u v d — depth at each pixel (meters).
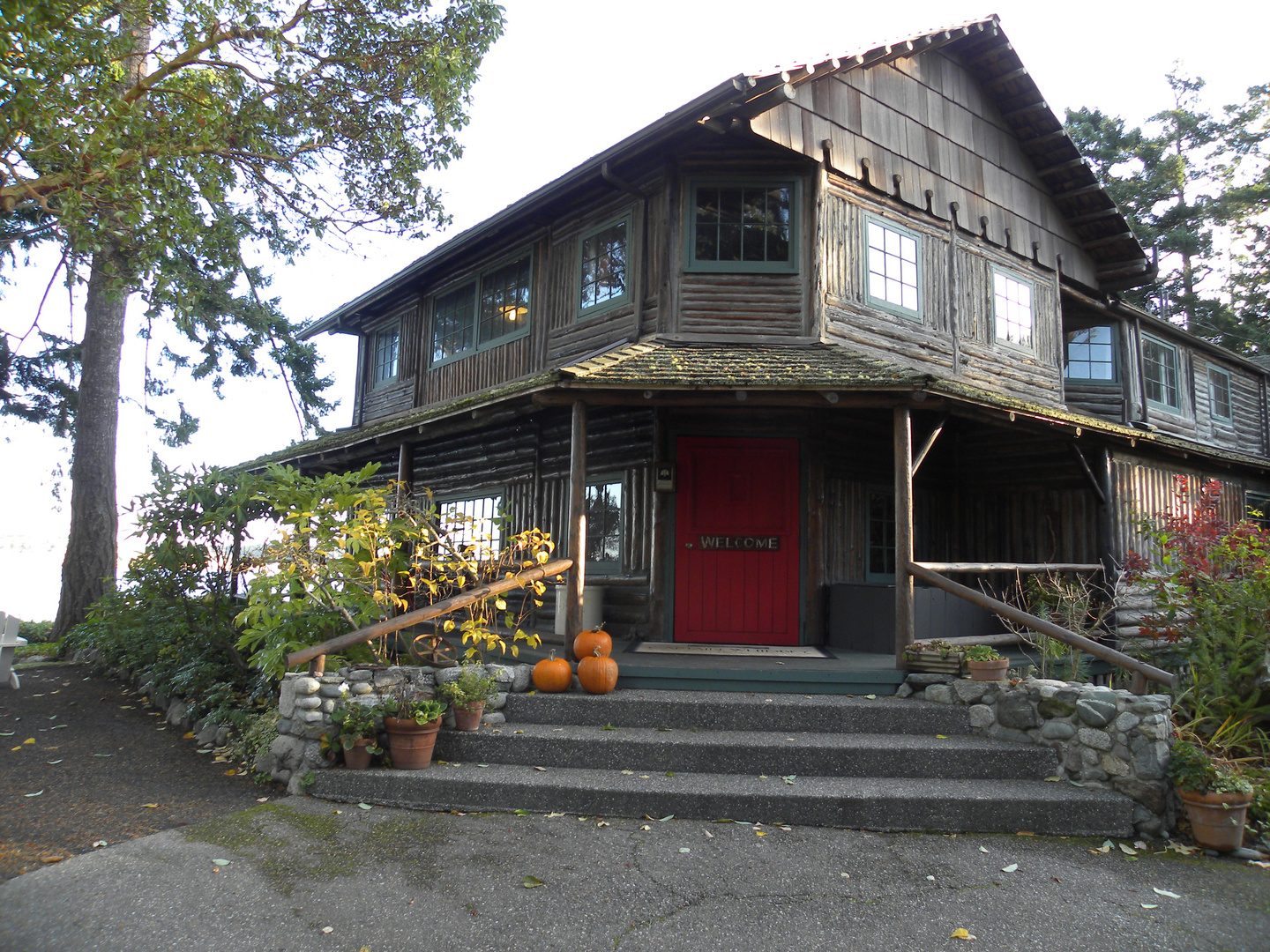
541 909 3.96
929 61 10.73
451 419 9.02
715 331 8.91
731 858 4.58
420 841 4.76
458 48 9.77
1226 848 4.96
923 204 10.30
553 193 9.97
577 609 7.09
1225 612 7.05
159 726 7.68
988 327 11.02
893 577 9.70
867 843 4.85
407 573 7.10
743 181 9.18
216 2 8.31
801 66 8.03
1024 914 4.03
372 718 5.77
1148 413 13.84
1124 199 29.02
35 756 6.60
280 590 6.47
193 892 4.07
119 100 6.86
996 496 10.57
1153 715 5.34
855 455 9.45
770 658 7.54
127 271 9.84
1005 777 5.65
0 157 7.14
